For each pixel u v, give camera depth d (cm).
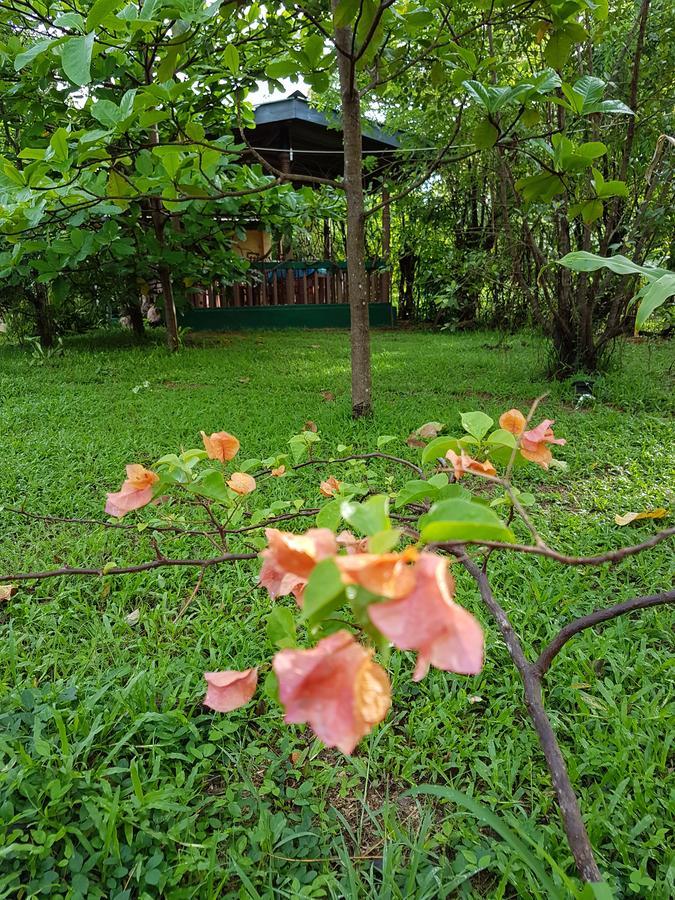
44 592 201
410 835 124
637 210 429
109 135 226
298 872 116
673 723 145
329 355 656
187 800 127
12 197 249
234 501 150
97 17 191
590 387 434
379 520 62
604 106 202
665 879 109
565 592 194
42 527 243
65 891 110
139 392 457
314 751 139
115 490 277
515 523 233
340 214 690
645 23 379
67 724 143
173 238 589
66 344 727
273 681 89
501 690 157
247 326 1033
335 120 672
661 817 124
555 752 95
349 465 286
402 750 142
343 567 50
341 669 50
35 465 301
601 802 126
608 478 285
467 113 450
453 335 891
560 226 456
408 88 489
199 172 305
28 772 126
